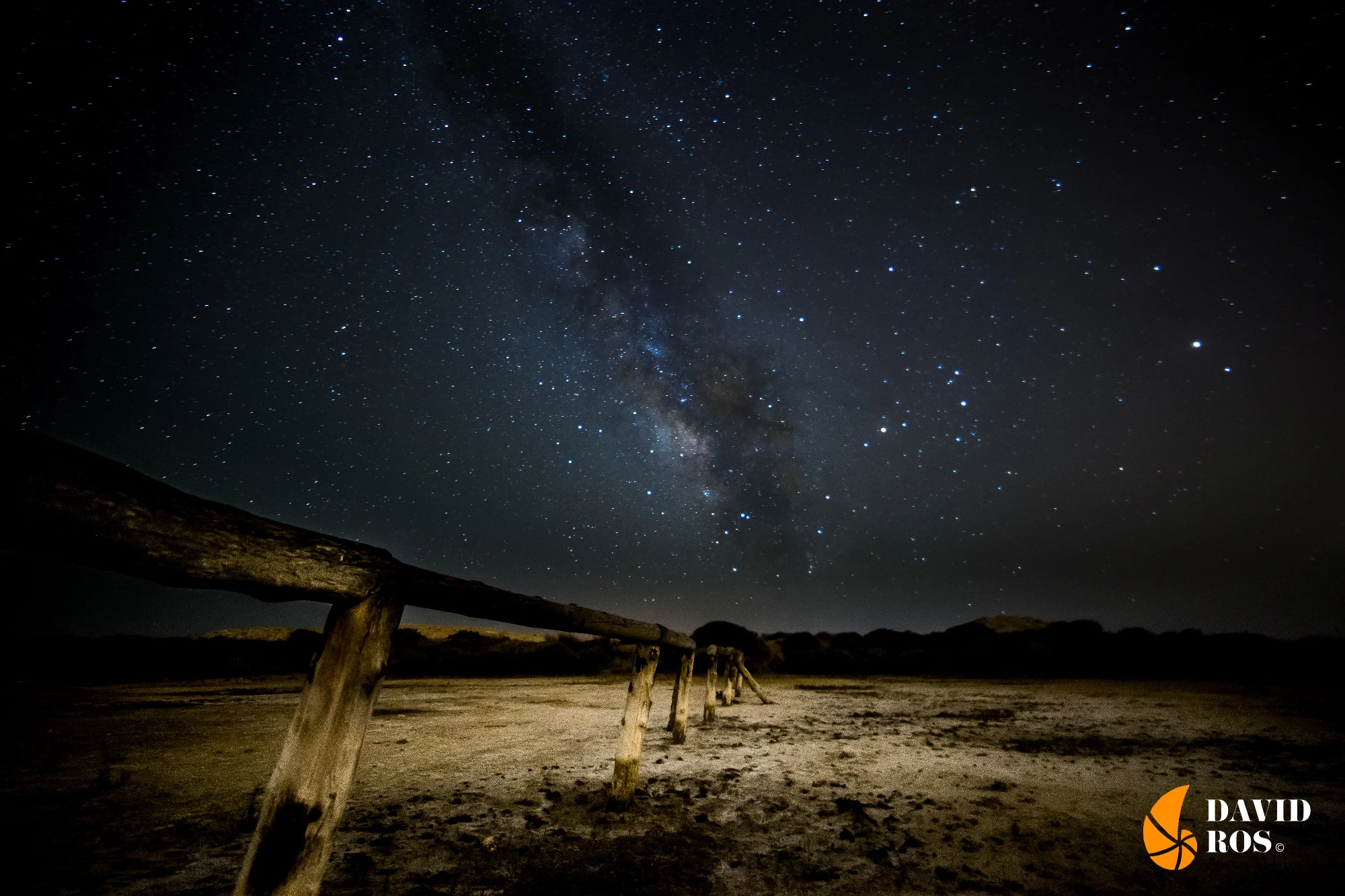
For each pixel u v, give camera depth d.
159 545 0.86
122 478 0.83
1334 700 8.15
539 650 16.03
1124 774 3.82
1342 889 2.13
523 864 2.31
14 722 5.31
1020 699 9.01
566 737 5.21
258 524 1.05
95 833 2.56
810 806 3.12
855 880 2.20
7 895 1.97
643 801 3.19
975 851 2.48
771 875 2.24
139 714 6.03
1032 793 3.36
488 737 5.19
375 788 3.43
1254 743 4.92
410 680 12.58
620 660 16.50
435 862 2.31
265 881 1.10
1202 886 2.16
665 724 6.42
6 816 2.76
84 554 0.79
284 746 1.18
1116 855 2.44
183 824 2.68
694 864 2.34
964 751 4.62
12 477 0.69
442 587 1.54
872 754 4.49
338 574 1.19
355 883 2.11
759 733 5.64
